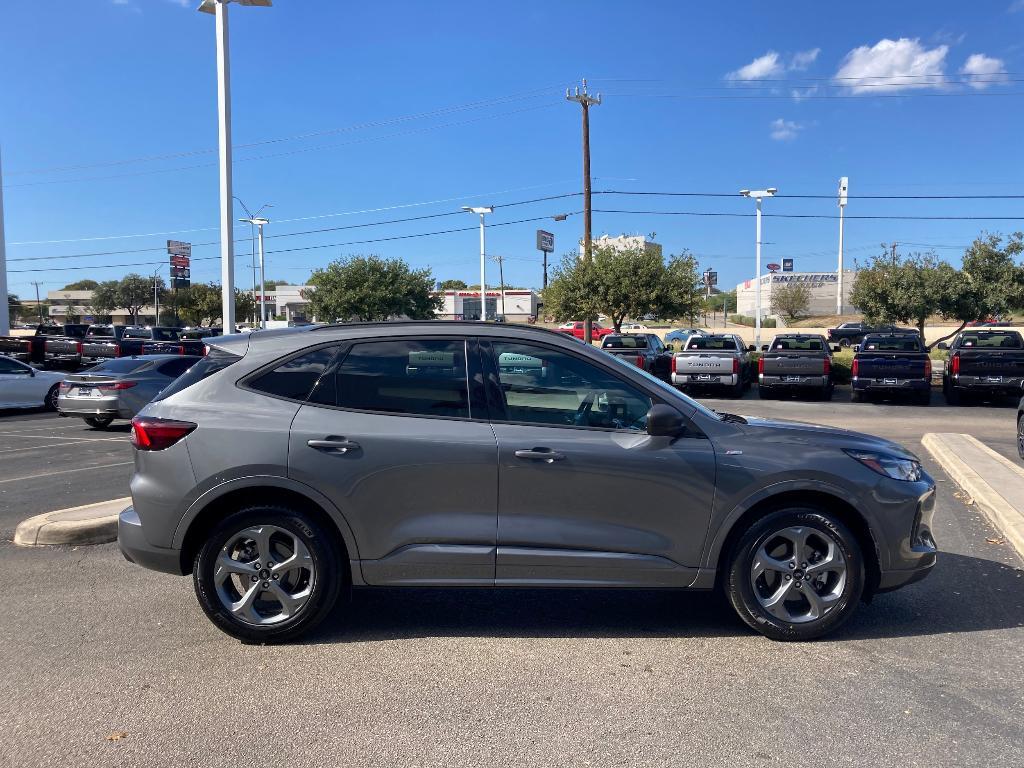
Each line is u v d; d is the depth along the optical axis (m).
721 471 4.38
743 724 3.57
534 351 4.55
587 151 32.94
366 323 4.71
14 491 8.80
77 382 14.09
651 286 30.62
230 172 17.84
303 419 4.40
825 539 4.45
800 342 22.73
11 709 3.73
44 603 5.14
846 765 3.24
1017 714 3.67
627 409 4.55
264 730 3.53
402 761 3.28
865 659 4.29
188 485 4.36
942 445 11.51
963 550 6.43
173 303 86.88
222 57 17.52
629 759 3.28
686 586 4.46
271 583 4.43
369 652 4.39
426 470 4.35
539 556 4.37
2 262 33.94
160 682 4.02
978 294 25.70
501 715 3.66
